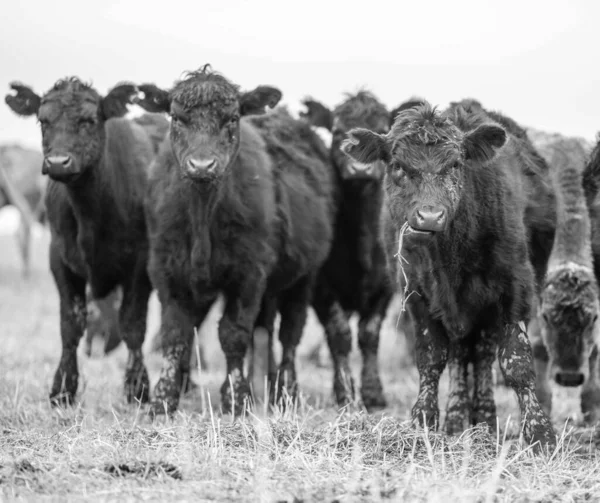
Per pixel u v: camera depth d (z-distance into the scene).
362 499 8.25
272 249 14.11
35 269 42.28
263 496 8.23
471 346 12.45
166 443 10.27
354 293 16.33
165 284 13.47
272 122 16.55
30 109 15.03
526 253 11.64
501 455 9.41
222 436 10.66
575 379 12.76
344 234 16.36
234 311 13.61
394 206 10.81
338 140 16.88
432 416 11.59
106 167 14.63
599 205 13.71
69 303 14.98
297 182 15.64
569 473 9.69
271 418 11.59
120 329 15.15
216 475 9.03
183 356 13.45
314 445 10.29
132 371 14.91
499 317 11.49
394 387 17.98
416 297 11.80
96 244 14.79
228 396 13.35
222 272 13.46
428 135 10.55
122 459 9.37
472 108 12.93
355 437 10.52
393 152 10.72
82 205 14.56
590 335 12.90
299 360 21.75
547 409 14.40
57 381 14.63
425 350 11.84
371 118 16.84
